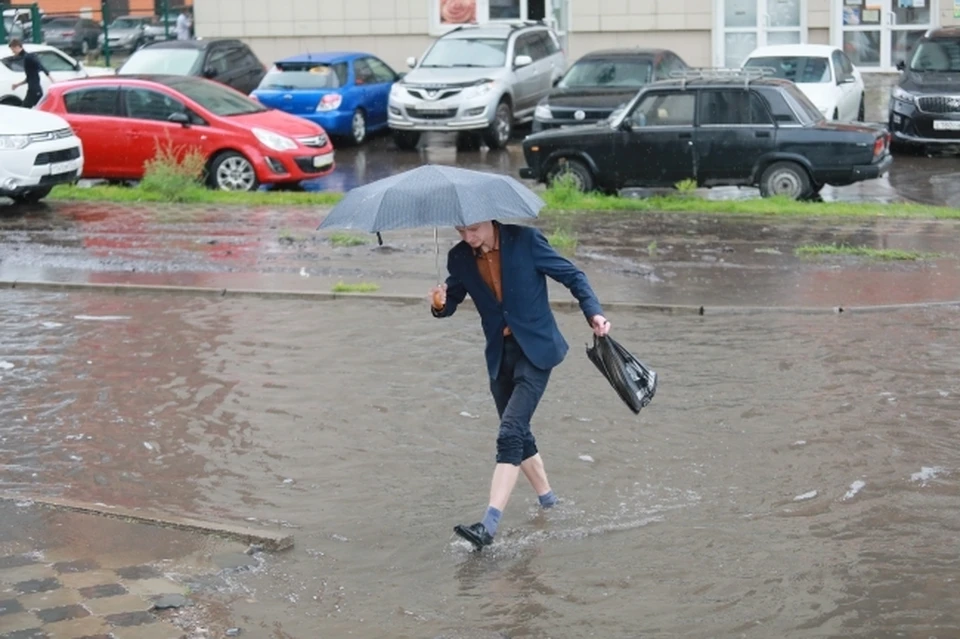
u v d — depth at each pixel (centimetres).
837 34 4291
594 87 3300
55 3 6912
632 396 979
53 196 2678
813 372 1403
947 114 3203
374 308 1727
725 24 4272
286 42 4516
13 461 1166
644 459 1148
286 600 880
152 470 1143
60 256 2080
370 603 877
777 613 855
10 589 880
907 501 1045
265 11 4503
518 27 3703
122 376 1427
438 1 4400
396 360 1475
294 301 1777
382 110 3753
